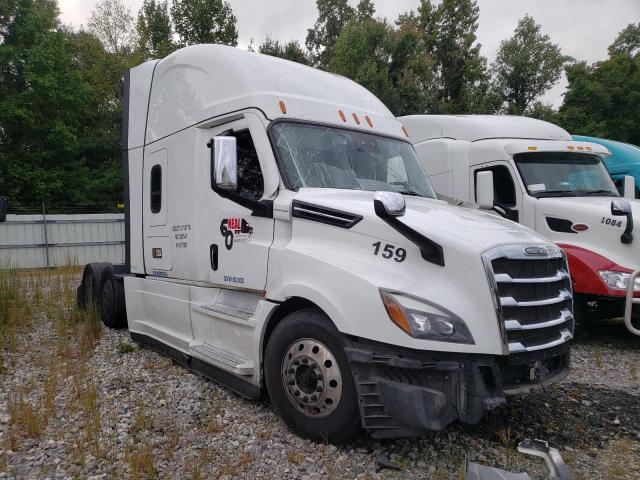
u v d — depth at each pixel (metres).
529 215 8.12
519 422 4.79
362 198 4.62
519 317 3.96
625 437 4.54
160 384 5.53
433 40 35.25
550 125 9.38
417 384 3.77
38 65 28.72
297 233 4.51
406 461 3.96
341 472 3.80
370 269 3.95
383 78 27.95
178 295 5.97
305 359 4.19
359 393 3.86
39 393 5.25
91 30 37.81
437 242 3.86
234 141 4.60
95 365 6.18
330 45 43.62
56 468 3.81
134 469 3.70
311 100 5.38
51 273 15.53
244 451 4.07
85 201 30.05
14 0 29.34
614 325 8.84
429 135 9.63
